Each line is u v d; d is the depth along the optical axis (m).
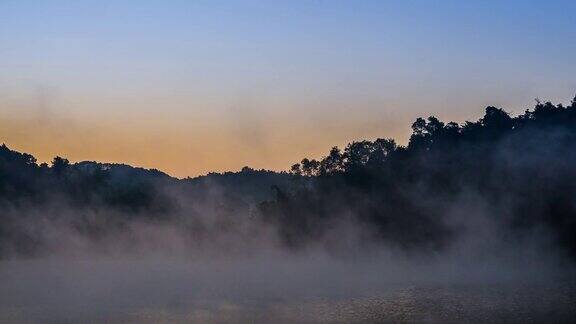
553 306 60.69
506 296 66.75
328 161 138.00
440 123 127.69
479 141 117.25
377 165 128.75
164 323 57.19
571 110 112.56
